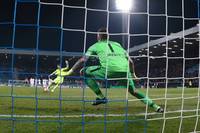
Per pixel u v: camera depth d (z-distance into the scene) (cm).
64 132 487
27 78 1791
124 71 691
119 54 696
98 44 704
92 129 511
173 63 1923
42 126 527
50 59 2211
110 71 694
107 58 679
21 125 532
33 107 793
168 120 603
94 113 678
